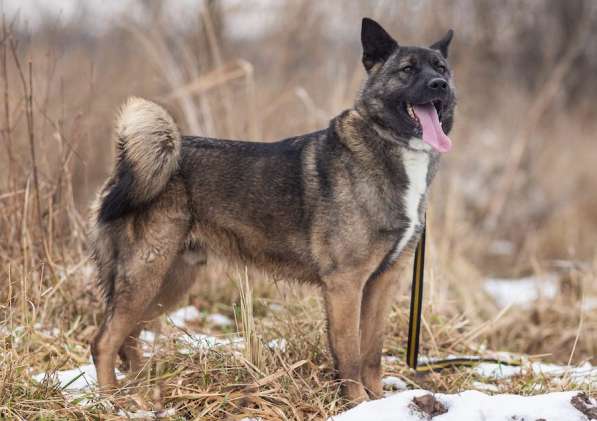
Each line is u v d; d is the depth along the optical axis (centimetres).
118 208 502
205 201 520
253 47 1123
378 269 514
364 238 490
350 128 504
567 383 518
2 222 648
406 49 532
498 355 616
